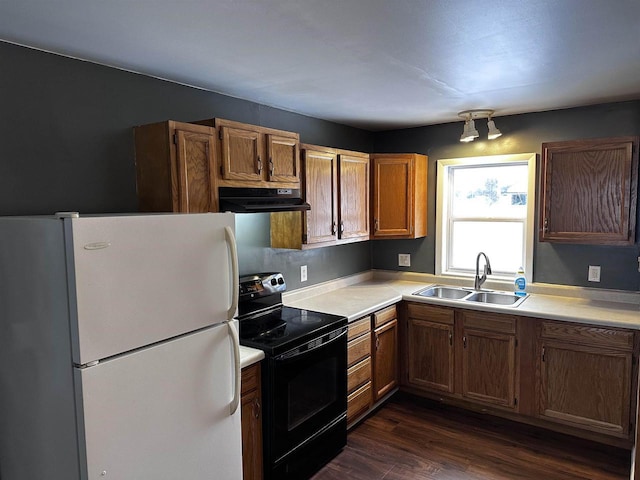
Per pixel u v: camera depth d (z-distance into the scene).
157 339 1.53
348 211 3.40
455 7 1.52
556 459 2.71
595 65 2.21
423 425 3.14
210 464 1.75
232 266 1.79
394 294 3.57
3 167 1.80
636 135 3.01
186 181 2.09
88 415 1.35
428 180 3.96
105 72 2.12
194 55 2.00
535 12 1.57
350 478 2.54
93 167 2.08
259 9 1.52
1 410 1.67
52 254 1.35
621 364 2.71
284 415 2.33
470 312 3.22
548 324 2.92
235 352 1.82
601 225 2.92
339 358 2.76
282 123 3.20
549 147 3.03
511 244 3.71
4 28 1.66
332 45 1.89
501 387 3.14
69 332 1.34
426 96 2.84
